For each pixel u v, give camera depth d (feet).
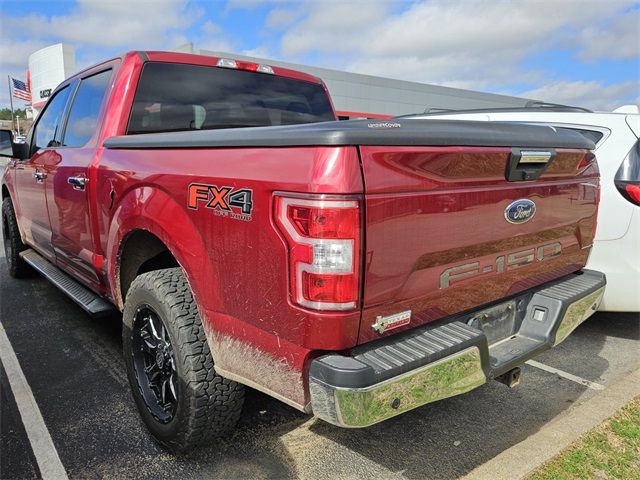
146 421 8.57
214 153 6.84
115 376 11.00
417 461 8.25
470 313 7.52
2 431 8.94
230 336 6.75
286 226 5.68
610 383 10.97
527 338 8.18
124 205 8.77
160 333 8.32
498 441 8.81
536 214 7.93
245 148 6.40
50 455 8.29
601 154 12.29
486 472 7.95
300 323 5.69
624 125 12.28
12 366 11.46
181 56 11.04
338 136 5.37
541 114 14.39
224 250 6.56
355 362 5.65
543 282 8.64
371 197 5.53
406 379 5.82
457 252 6.69
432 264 6.40
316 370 5.69
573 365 11.89
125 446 8.55
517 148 7.26
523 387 10.79
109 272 9.79
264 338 6.23
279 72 12.71
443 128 6.37
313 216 5.41
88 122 11.31
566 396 10.39
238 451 8.47
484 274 7.26
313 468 8.07
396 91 102.37
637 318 15.07
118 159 9.14
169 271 8.20
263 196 5.92
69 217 11.50
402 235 5.90
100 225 9.94
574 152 8.50
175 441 7.95
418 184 5.99
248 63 12.10
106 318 14.48
